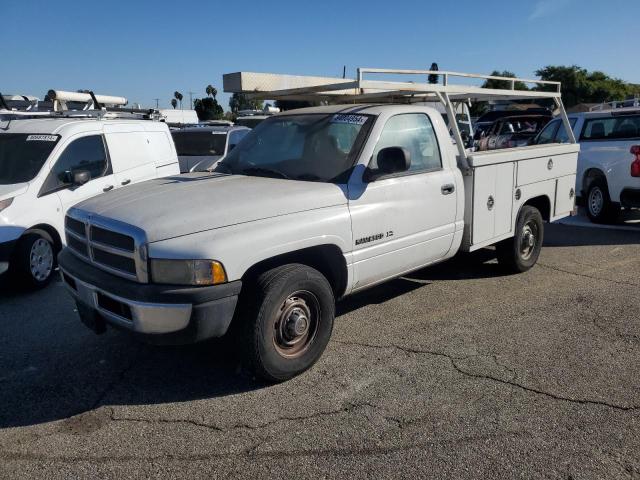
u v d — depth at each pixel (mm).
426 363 4453
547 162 6809
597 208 9984
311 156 4855
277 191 4227
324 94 6145
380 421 3631
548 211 7086
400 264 4996
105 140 8047
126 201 4172
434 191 5199
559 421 3594
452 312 5578
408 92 5617
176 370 4418
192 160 11992
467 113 7305
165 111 21234
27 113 8406
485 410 3740
